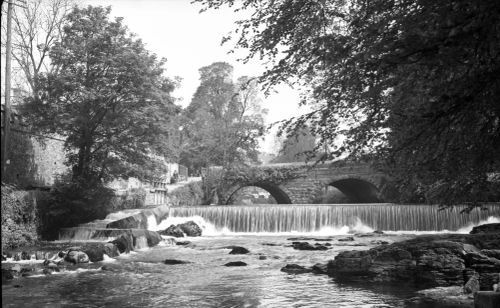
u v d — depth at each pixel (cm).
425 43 497
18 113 2659
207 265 1797
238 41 739
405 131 640
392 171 751
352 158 730
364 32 572
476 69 521
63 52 2714
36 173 2728
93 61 2706
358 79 581
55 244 2352
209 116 6262
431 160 668
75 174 2898
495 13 441
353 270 1417
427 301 1043
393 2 560
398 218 3316
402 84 570
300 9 676
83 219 2855
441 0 486
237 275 1546
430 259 1273
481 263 1198
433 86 546
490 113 582
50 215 2592
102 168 2972
